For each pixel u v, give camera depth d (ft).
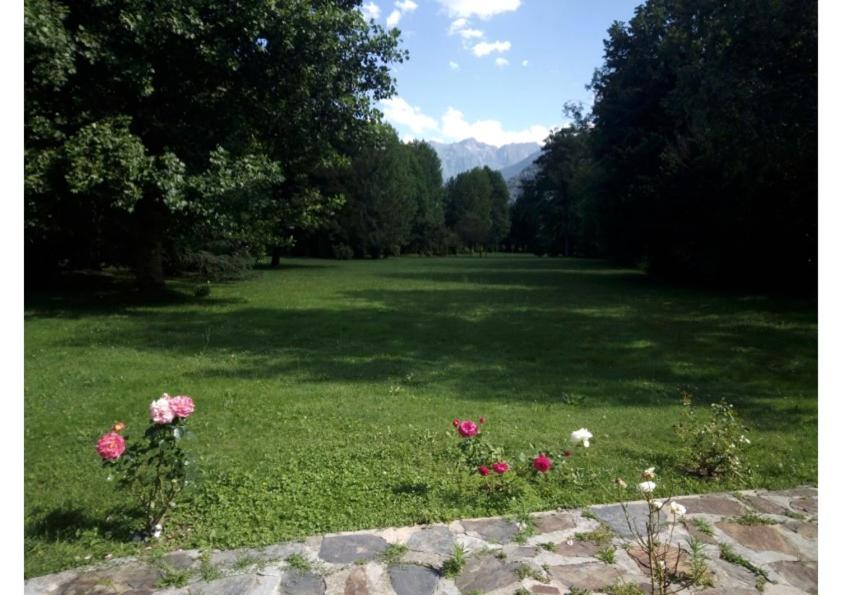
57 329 35.58
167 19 40.04
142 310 44.73
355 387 23.13
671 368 27.78
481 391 22.93
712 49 45.52
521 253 278.05
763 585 9.72
